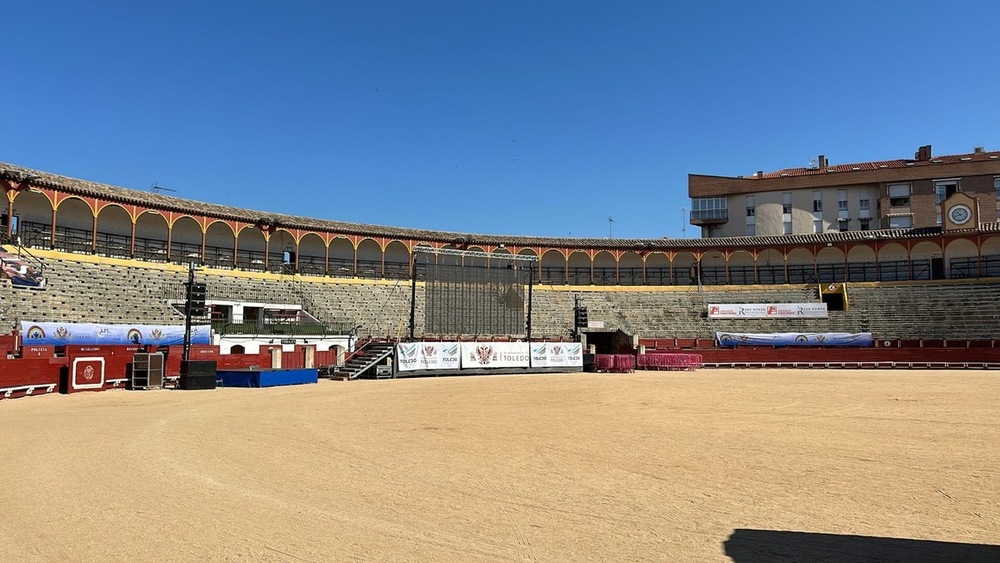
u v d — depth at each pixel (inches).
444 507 371.2
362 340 1916.8
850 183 3110.2
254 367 1539.1
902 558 285.9
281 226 2207.2
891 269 2605.8
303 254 2448.3
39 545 298.0
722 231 3319.4
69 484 412.8
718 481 440.5
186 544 301.6
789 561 282.8
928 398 1038.4
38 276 1540.4
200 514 350.0
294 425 707.4
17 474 439.2
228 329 1648.6
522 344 1899.6
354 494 399.2
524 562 282.0
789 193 3206.2
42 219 1861.5
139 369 1206.3
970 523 342.6
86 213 1946.4
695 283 2778.1
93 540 305.7
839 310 2452.0
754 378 1581.0
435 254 1991.9
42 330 1286.9
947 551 295.7
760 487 423.2
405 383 1461.6
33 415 772.6
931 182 2997.0
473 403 980.6
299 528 328.2
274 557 285.9
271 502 376.8
